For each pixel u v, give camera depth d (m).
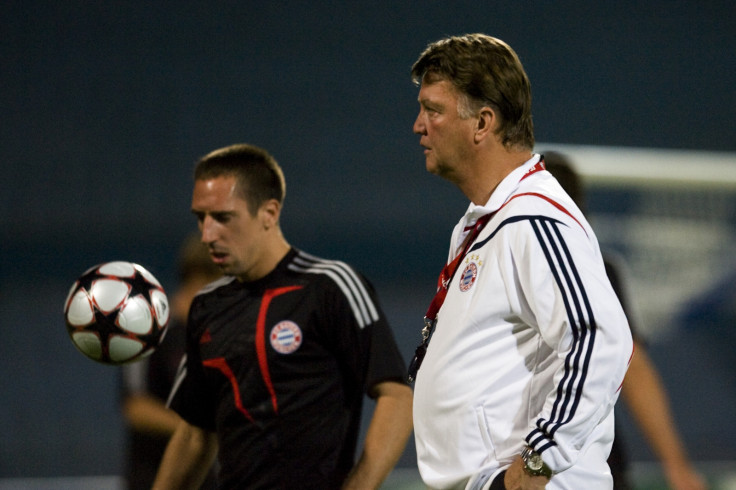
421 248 50.62
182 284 13.55
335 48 58.94
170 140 54.31
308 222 51.81
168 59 56.47
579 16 60.62
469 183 7.40
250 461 8.89
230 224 9.07
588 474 6.78
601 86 58.66
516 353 6.87
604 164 20.67
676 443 10.59
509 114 7.17
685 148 57.47
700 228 25.66
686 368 34.88
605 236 25.72
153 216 51.41
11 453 29.64
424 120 7.38
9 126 52.22
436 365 7.08
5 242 47.78
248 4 58.62
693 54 59.94
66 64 54.59
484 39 7.27
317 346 9.01
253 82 57.16
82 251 47.97
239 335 9.09
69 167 51.97
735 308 31.52
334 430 8.98
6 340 37.31
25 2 55.00
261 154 9.44
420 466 7.23
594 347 6.27
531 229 6.66
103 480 25.97
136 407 12.82
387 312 41.59
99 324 8.42
